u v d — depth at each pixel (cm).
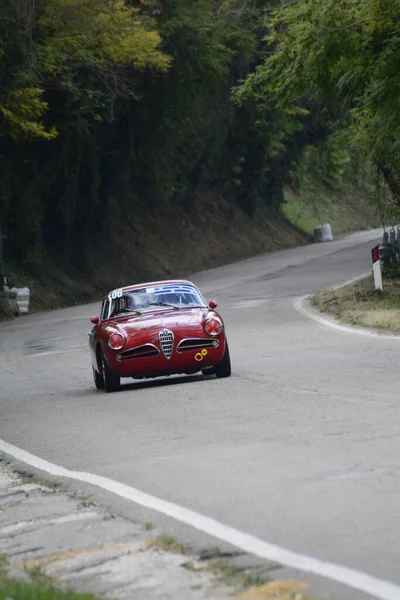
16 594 933
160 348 2794
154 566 1110
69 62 7550
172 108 9394
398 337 3469
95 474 1670
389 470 1459
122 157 9650
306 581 1008
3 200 8406
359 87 4441
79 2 7225
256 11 7275
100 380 3042
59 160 8619
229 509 1330
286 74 4484
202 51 8900
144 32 7494
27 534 1327
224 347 2834
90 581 1073
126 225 10488
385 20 4091
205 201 12219
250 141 12206
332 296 5234
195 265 11000
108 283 9481
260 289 6719
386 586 972
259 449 1719
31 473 1767
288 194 15388
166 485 1516
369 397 2214
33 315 7312
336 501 1313
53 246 9288
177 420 2153
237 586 1012
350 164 16900
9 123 7319
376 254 5044
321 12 4153
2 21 6831
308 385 2498
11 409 2734
